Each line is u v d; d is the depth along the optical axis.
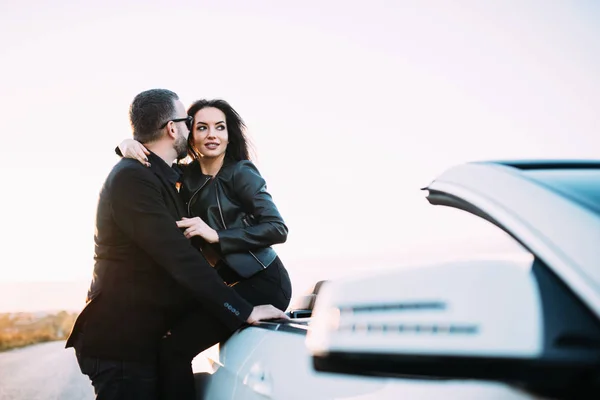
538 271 1.00
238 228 2.87
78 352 2.47
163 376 2.36
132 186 2.47
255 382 1.70
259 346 1.85
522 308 0.81
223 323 2.33
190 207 3.13
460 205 1.26
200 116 3.26
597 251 0.91
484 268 0.86
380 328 0.88
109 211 2.49
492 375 0.81
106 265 2.48
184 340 2.34
